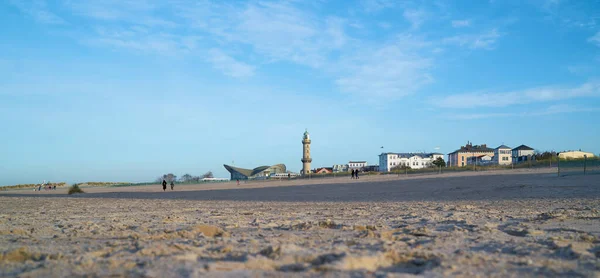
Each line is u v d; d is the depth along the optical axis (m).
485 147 129.62
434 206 15.45
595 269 4.96
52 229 10.25
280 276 4.50
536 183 25.45
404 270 4.95
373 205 17.22
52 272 4.76
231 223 10.86
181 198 30.89
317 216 12.68
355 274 4.57
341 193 29.20
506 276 4.66
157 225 10.73
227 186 64.19
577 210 12.16
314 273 4.62
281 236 8.02
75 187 53.06
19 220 13.84
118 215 15.25
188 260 5.35
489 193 21.84
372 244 6.74
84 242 7.66
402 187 32.09
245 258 5.45
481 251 6.16
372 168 161.75
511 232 8.16
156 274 4.59
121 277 4.48
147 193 44.44
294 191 35.62
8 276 4.75
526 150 106.25
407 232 8.30
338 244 6.73
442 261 5.33
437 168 63.75
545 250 6.09
